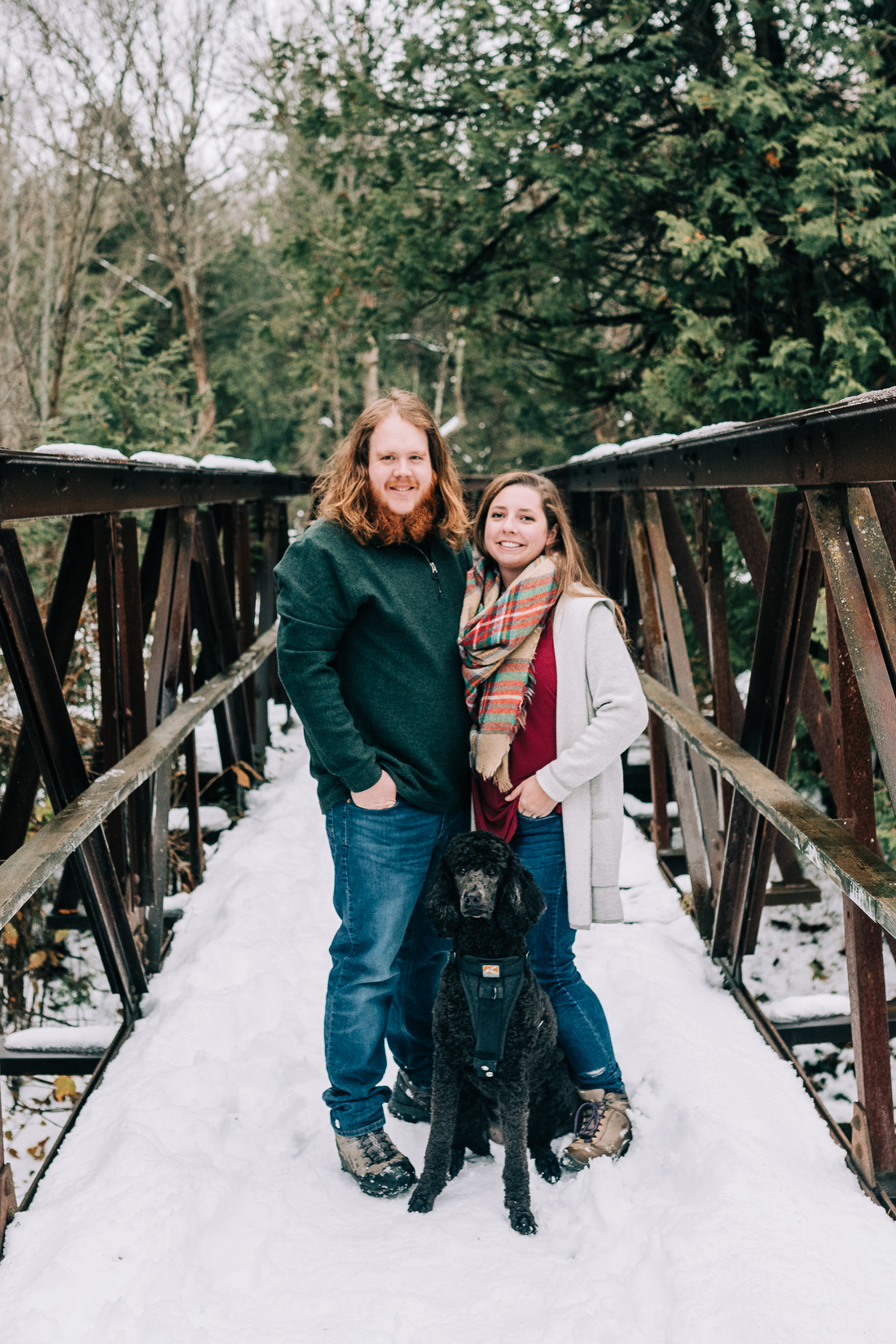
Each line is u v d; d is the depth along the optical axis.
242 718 5.73
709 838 3.95
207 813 5.58
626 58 8.95
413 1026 2.74
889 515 2.51
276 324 17.50
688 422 8.63
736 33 8.54
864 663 2.29
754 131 8.25
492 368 11.84
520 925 2.22
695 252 7.88
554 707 2.52
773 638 3.28
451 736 2.50
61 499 2.79
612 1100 2.63
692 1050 2.96
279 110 11.02
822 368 8.18
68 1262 2.08
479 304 10.73
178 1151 2.57
